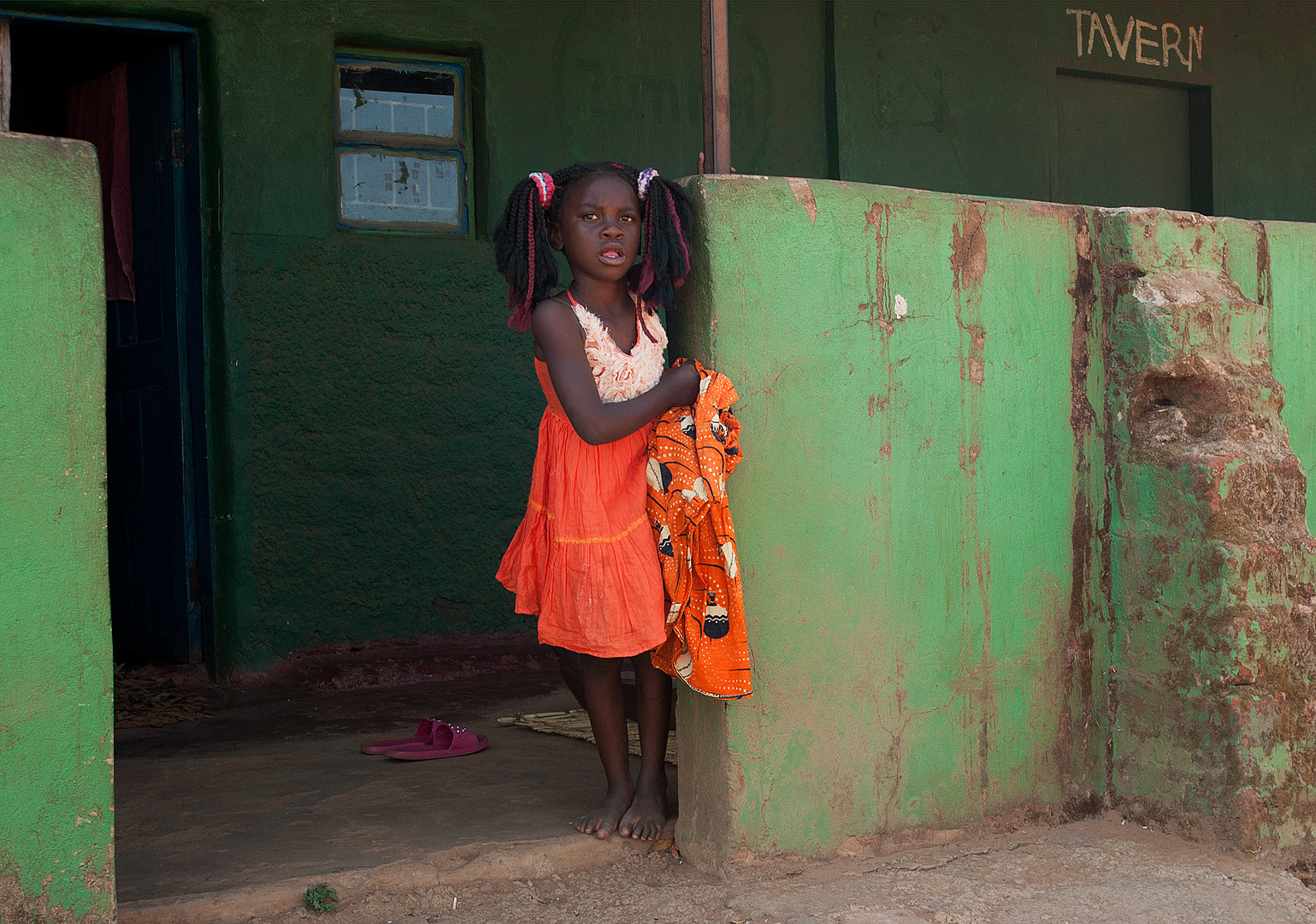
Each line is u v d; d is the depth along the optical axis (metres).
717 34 3.04
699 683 2.69
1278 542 3.15
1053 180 7.09
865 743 2.96
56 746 2.21
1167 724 3.19
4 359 2.14
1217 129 7.58
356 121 5.55
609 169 2.65
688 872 2.84
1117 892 2.73
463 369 5.66
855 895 2.66
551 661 5.72
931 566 3.07
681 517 2.68
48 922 2.21
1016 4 6.89
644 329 2.75
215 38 5.14
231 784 3.59
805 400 2.87
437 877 2.71
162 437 5.54
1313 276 3.73
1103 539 3.36
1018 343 3.21
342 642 5.42
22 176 2.16
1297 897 2.79
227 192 5.17
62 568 2.21
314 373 5.35
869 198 2.96
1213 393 3.23
